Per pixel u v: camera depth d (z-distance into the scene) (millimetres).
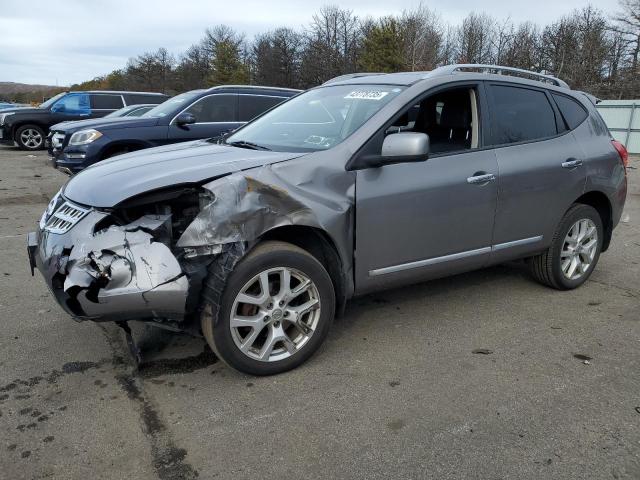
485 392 3158
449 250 3891
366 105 3832
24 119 17297
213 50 72688
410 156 3312
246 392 3127
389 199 3508
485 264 4195
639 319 4262
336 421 2859
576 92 4922
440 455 2602
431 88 3838
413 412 2949
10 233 6828
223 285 2951
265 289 3131
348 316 4227
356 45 57531
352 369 3402
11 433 2727
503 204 4086
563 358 3592
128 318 2906
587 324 4148
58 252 2893
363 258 3498
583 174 4578
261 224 3018
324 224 3230
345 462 2549
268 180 3100
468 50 52625
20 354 3547
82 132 8438
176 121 8750
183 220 3051
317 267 3264
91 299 2801
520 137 4262
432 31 51844
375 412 2943
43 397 3051
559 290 4855
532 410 2980
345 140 3479
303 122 4035
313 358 3539
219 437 2719
